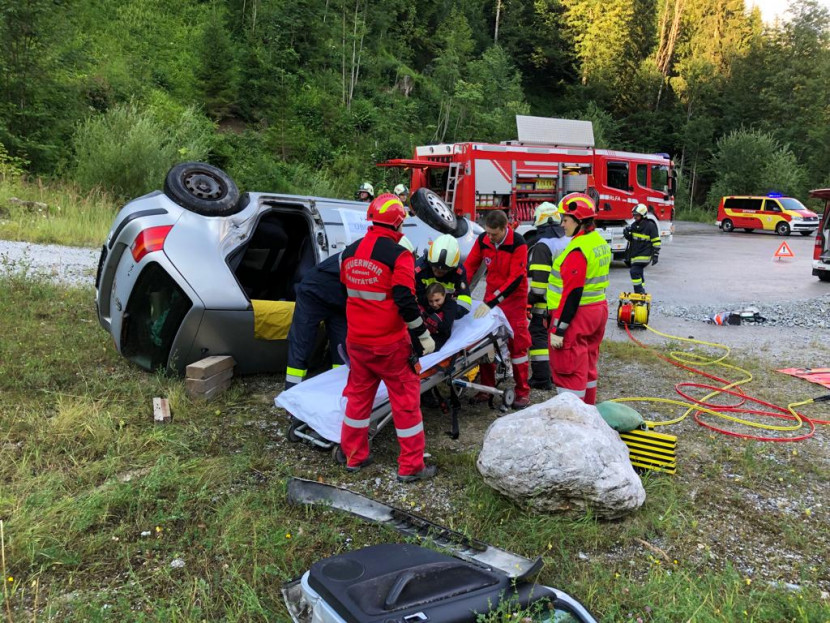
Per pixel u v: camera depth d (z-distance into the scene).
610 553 3.18
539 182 15.47
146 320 4.99
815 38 50.78
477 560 2.87
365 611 2.05
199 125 22.59
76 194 15.46
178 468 3.76
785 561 3.19
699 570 3.08
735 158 41.94
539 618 2.24
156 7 29.94
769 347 8.08
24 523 3.04
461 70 43.75
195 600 2.70
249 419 4.69
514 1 59.44
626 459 3.51
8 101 16.95
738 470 4.26
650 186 18.17
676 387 6.09
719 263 18.05
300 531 3.21
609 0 56.50
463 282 4.69
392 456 4.24
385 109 33.44
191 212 5.05
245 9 32.06
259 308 5.04
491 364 5.20
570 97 56.78
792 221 28.89
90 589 2.74
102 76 22.00
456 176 14.48
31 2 17.06
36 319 6.76
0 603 2.62
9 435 4.04
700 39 59.06
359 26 36.44
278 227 6.09
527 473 3.30
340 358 4.89
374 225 3.64
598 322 4.47
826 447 4.73
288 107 27.67
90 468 3.71
